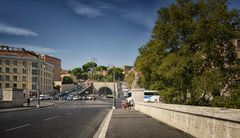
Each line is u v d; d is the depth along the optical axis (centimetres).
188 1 3288
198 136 1274
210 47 2947
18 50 14088
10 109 4428
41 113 3569
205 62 2995
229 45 3053
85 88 18050
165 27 3247
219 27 2964
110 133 1491
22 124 2014
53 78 17100
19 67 12938
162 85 3556
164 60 3184
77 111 4172
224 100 2223
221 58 3031
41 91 14100
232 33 3022
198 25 2991
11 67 12756
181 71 2998
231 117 914
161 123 2106
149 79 4322
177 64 3012
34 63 13375
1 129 1678
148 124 2025
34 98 11488
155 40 3478
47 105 6450
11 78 12744
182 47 3111
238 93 2188
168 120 1997
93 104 7550
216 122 1066
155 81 3669
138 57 4616
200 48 3014
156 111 2583
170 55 3136
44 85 14675
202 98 2941
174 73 3002
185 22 3117
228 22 3106
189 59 2955
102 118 2739
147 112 3278
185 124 1512
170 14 3262
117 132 1536
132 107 5028
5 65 12612
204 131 1194
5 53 13275
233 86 2805
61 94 15738
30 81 13200
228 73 2941
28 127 1805
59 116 2980
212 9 3180
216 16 3070
